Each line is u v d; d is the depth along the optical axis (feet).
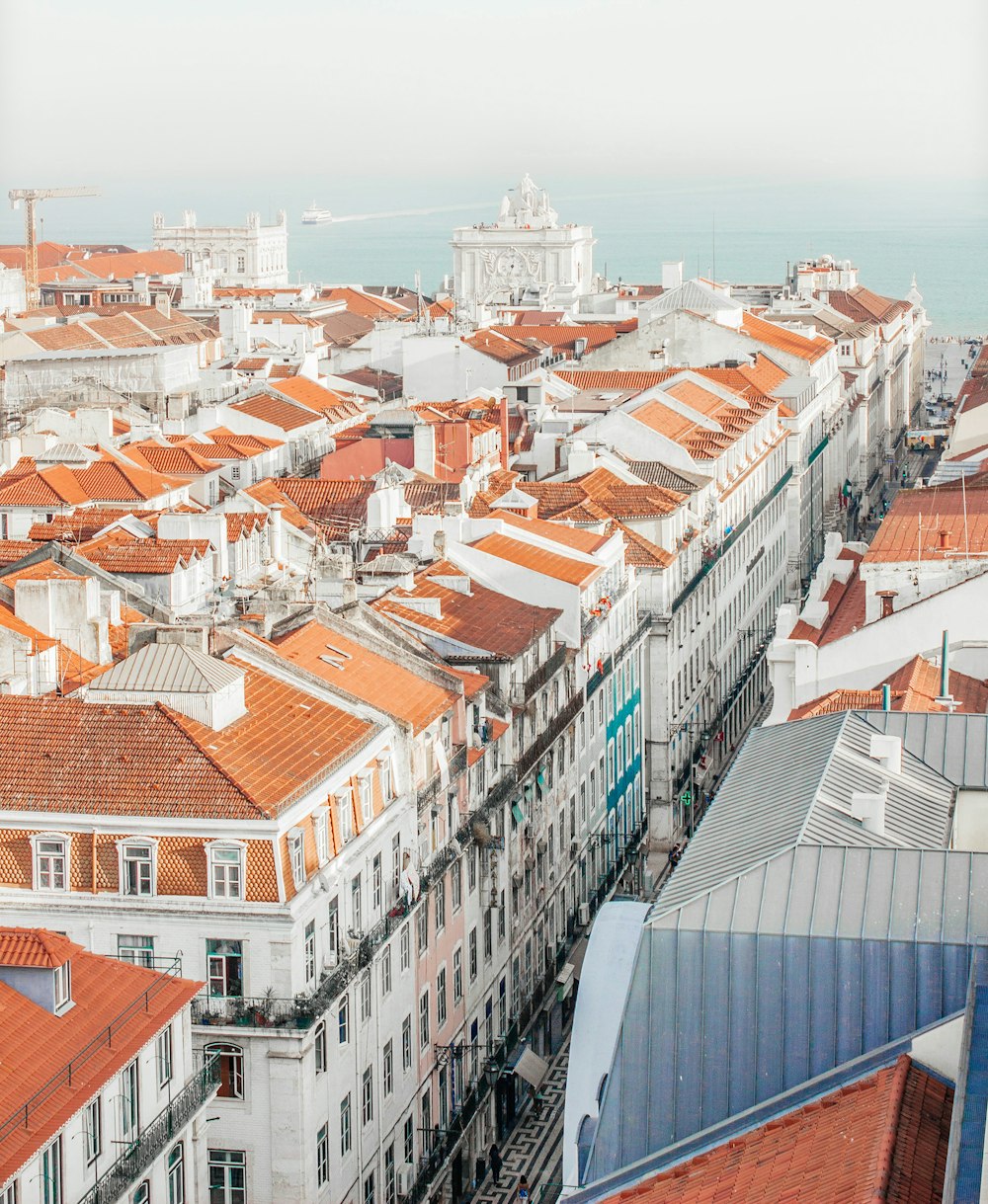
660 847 584.81
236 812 295.48
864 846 225.56
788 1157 199.52
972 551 415.44
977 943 209.15
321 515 592.60
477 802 394.93
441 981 366.43
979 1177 176.04
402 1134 342.85
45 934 249.34
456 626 427.33
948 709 330.54
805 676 375.66
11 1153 222.07
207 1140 298.15
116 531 502.38
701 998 218.59
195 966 296.92
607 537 542.98
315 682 341.82
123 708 310.86
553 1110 417.90
